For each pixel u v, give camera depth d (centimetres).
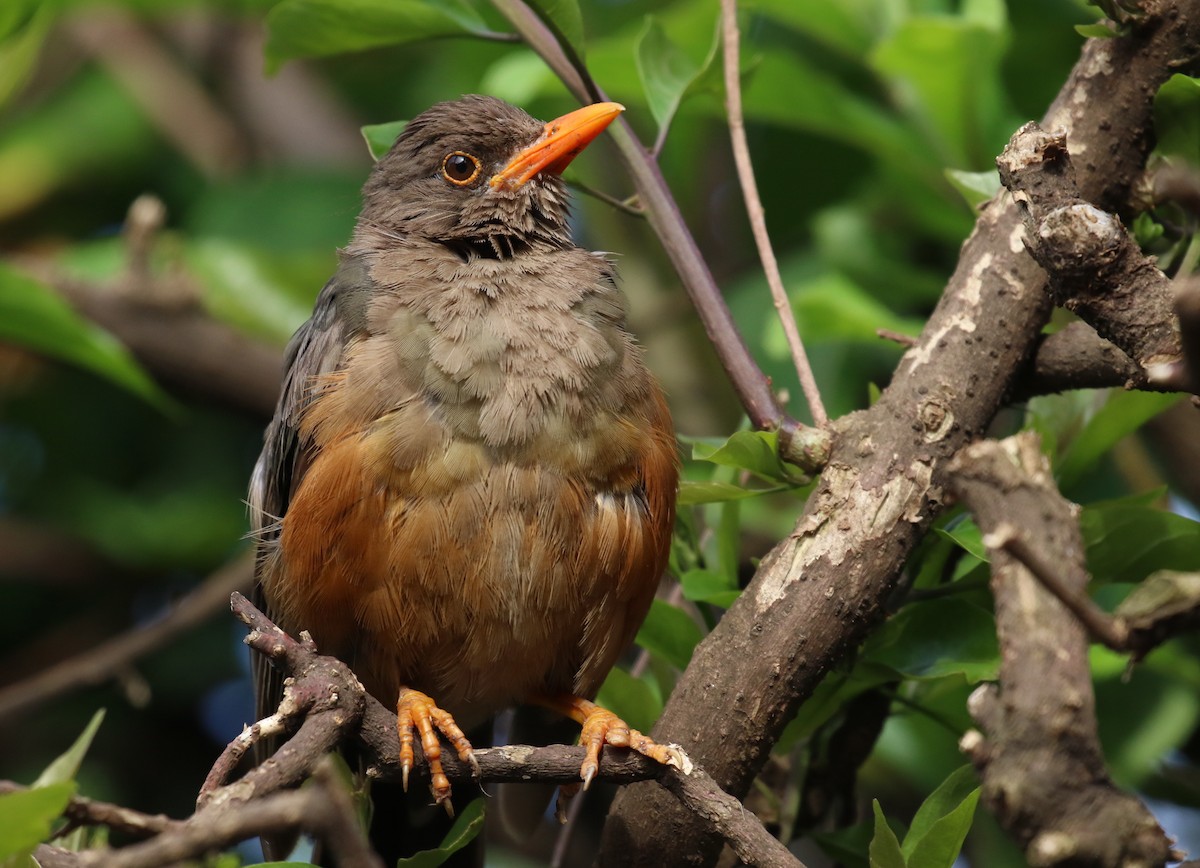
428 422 747
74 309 1155
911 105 991
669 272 1260
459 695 826
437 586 752
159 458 1304
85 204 1373
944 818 577
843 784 771
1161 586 432
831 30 995
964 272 675
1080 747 436
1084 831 433
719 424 1208
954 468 475
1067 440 785
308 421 773
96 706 1206
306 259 1240
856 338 938
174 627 1059
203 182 1349
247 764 1169
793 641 630
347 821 450
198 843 445
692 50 1003
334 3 805
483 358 759
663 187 749
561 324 778
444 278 803
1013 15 989
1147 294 545
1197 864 471
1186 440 951
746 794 657
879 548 634
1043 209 557
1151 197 659
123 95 1362
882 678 718
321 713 572
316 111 1401
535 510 751
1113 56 657
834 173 1134
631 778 606
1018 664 446
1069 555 455
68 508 1261
